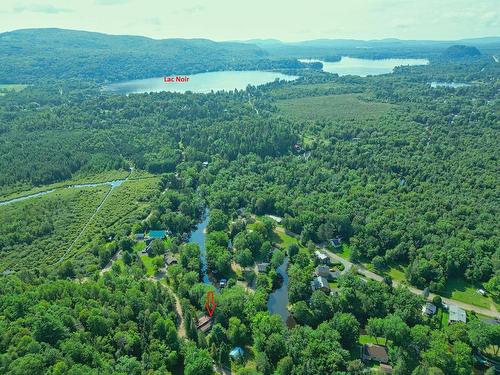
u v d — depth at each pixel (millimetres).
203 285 173500
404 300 162000
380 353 142625
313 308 164625
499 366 140375
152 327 148375
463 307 172375
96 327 140875
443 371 131875
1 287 157125
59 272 187250
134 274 187375
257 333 148000
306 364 132250
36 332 127688
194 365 131500
